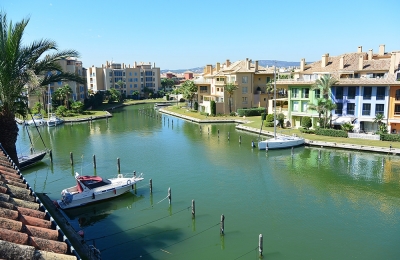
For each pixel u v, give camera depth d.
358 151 50.91
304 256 21.95
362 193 33.50
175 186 36.03
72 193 29.78
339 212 28.91
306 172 41.09
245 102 96.44
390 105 56.94
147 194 33.53
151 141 62.09
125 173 40.97
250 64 104.56
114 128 79.31
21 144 59.56
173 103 147.75
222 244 23.58
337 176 39.19
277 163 45.44
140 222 27.28
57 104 102.88
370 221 27.09
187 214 28.73
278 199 32.12
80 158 48.62
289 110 70.38
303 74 76.06
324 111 62.22
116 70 170.25
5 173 14.68
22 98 27.42
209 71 119.31
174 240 24.20
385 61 66.88
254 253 22.34
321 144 54.19
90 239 24.44
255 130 69.69
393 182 36.59
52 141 62.53
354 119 60.50
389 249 22.73
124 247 23.28
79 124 86.50
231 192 34.12
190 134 69.75
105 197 31.22
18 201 11.05
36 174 40.88
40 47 26.12
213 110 92.88
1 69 23.62
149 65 187.75
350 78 62.44
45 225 9.88
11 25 24.33
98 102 128.50
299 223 26.88
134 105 146.38
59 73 30.59
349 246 23.17
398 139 52.78
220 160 47.28
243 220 27.45
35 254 7.59
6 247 7.17
